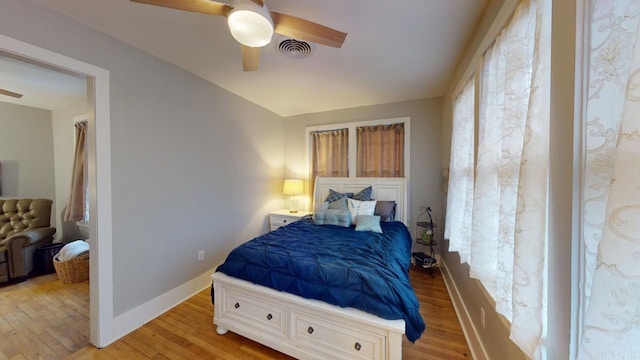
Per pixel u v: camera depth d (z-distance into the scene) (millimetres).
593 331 547
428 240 3115
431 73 2510
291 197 3928
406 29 1754
